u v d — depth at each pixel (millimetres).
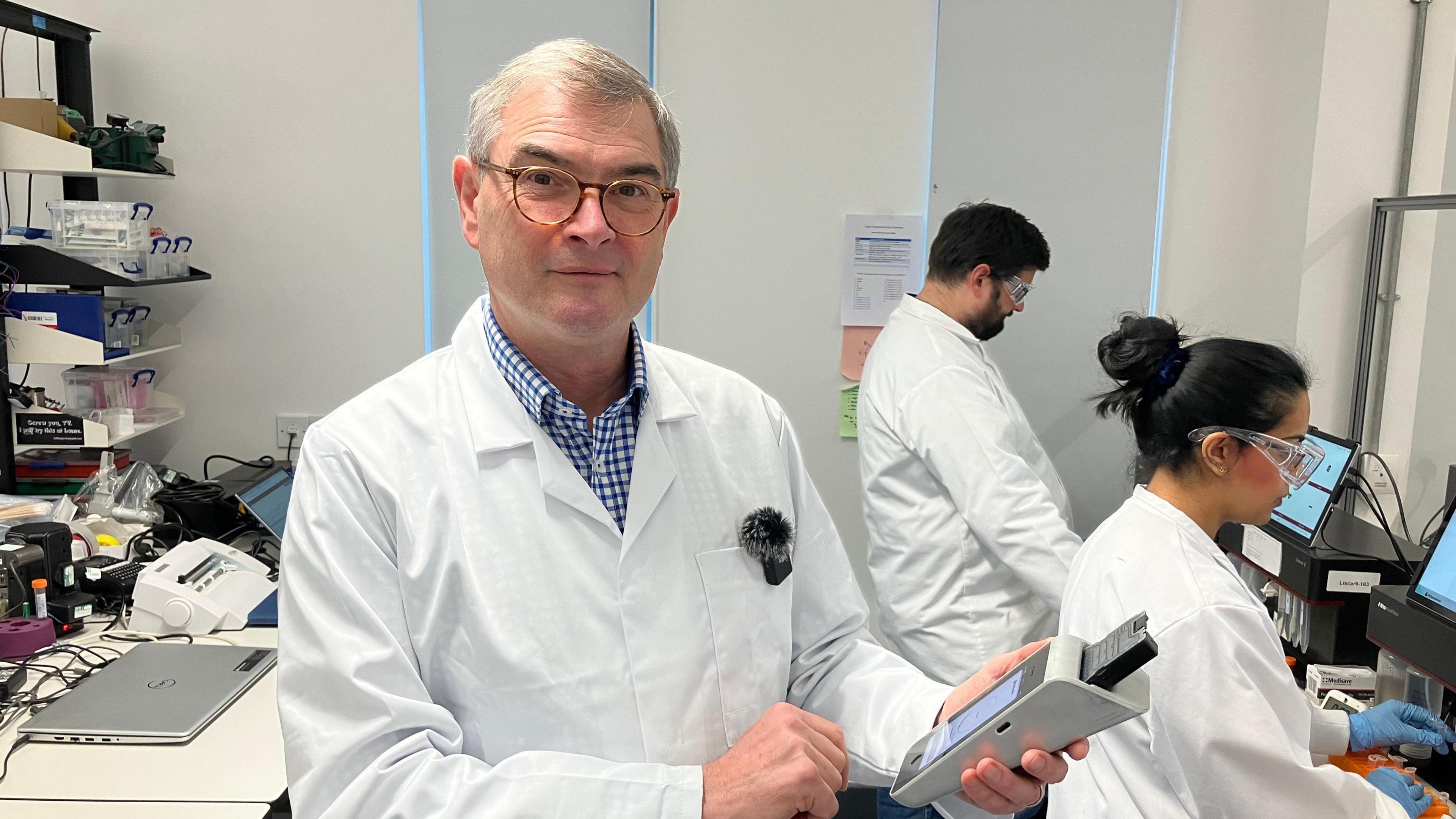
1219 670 1206
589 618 1022
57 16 2689
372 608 972
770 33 2855
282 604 1005
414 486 1025
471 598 994
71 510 2303
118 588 2086
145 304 2801
